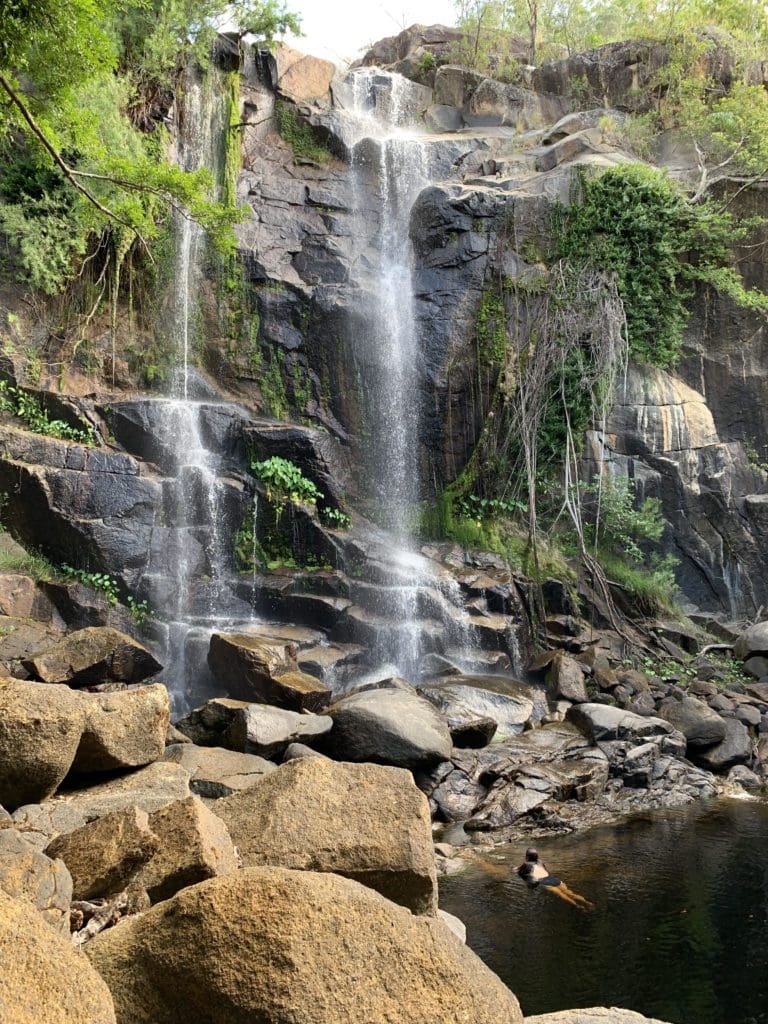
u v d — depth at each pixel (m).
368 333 19.00
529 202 19.59
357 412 18.75
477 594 15.95
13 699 6.98
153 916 4.02
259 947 3.69
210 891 3.90
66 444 14.75
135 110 18.84
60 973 3.25
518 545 17.81
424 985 3.81
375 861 5.58
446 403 18.81
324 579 15.52
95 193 15.73
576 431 18.41
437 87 24.95
